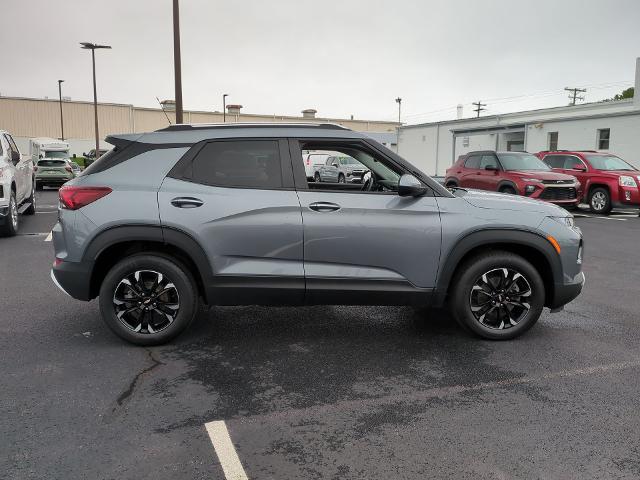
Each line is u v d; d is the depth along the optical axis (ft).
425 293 14.39
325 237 13.97
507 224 14.32
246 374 12.85
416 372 13.02
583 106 98.53
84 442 9.71
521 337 15.55
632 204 47.85
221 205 13.89
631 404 11.33
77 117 193.98
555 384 12.34
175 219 13.79
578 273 15.02
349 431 10.19
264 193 14.05
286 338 15.40
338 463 9.12
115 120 198.29
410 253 14.19
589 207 53.11
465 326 14.98
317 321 16.96
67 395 11.63
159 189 13.96
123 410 10.96
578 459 9.23
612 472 8.85
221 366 13.33
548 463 9.11
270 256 14.02
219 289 14.05
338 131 14.62
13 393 11.71
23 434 9.97
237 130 14.46
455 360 13.79
